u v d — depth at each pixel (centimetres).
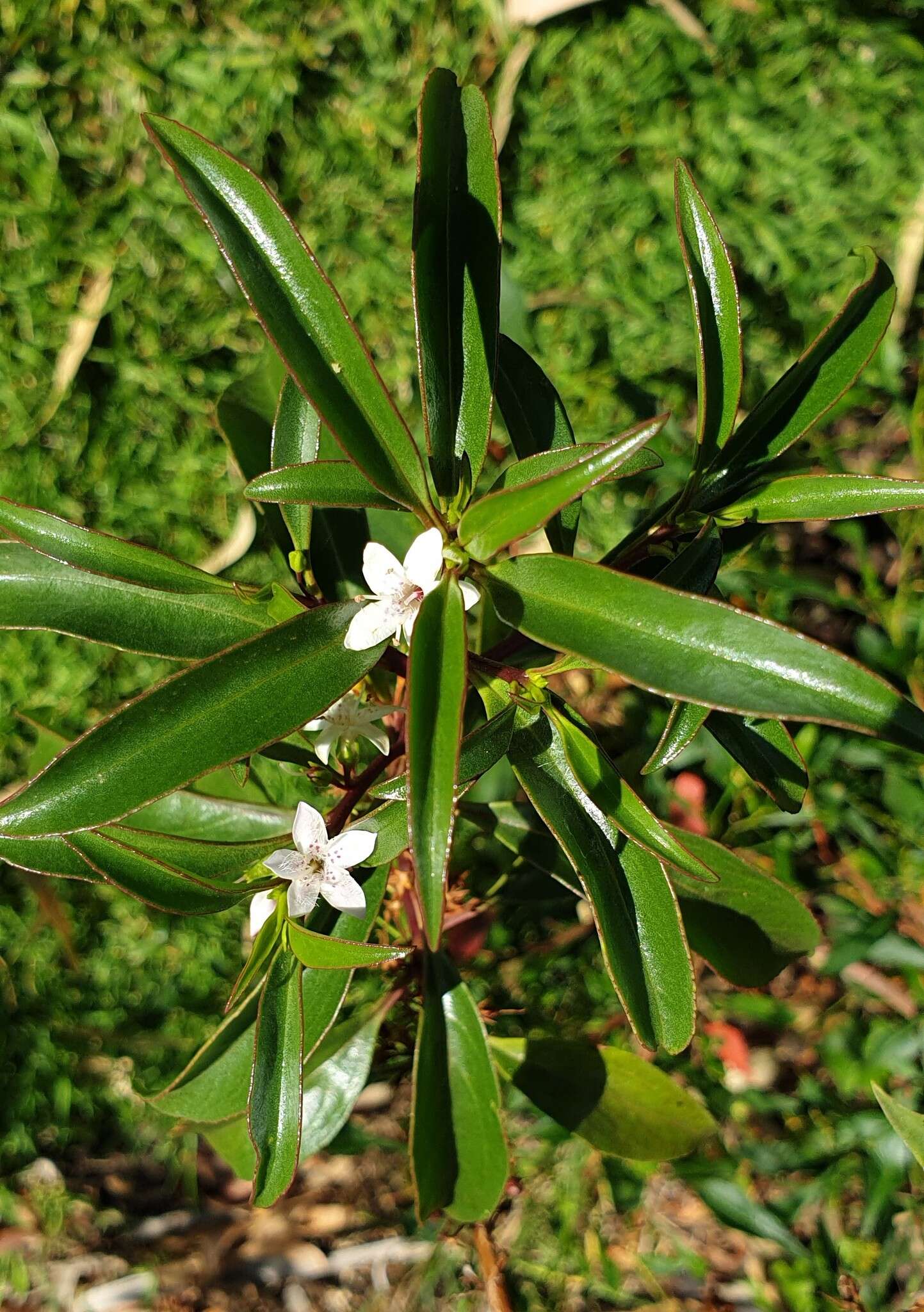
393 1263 41
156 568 25
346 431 22
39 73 40
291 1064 24
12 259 41
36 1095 42
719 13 41
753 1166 39
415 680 20
